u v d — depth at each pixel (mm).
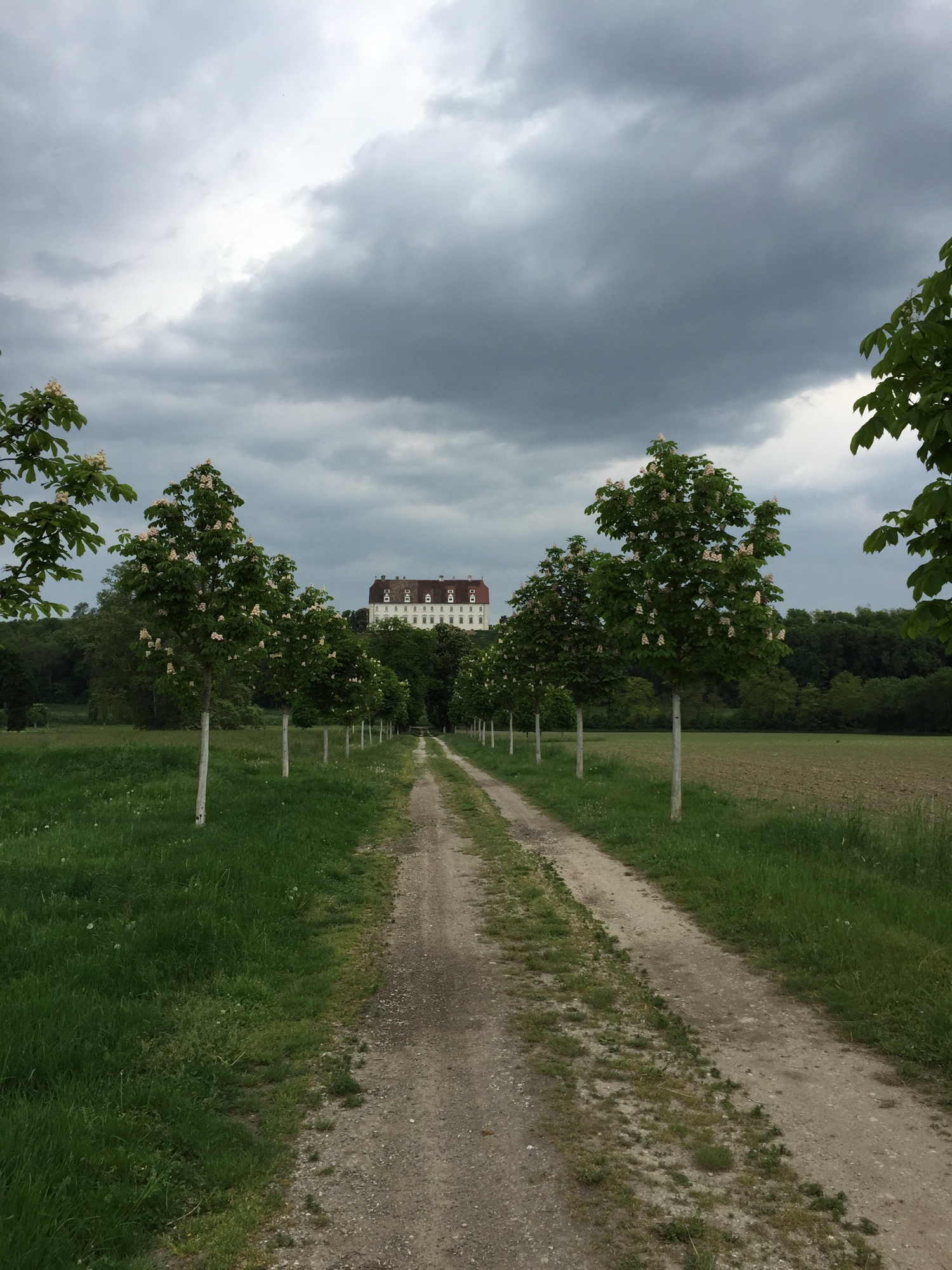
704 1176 3680
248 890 8695
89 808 15203
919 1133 4094
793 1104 4434
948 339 3932
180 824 12922
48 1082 4367
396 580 172125
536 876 10594
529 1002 6109
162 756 21750
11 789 17578
